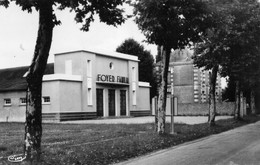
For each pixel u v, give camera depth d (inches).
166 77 738.8
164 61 738.8
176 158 467.8
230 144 609.0
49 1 403.9
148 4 637.9
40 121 428.8
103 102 1814.7
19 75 1839.3
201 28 683.4
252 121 1402.6
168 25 663.8
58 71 1750.7
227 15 724.7
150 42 700.0
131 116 1943.9
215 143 637.9
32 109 422.6
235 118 1349.7
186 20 658.2
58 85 1540.4
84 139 689.0
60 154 479.5
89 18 468.4
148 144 597.3
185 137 723.4
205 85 2679.6
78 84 1652.3
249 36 1037.8
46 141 664.4
